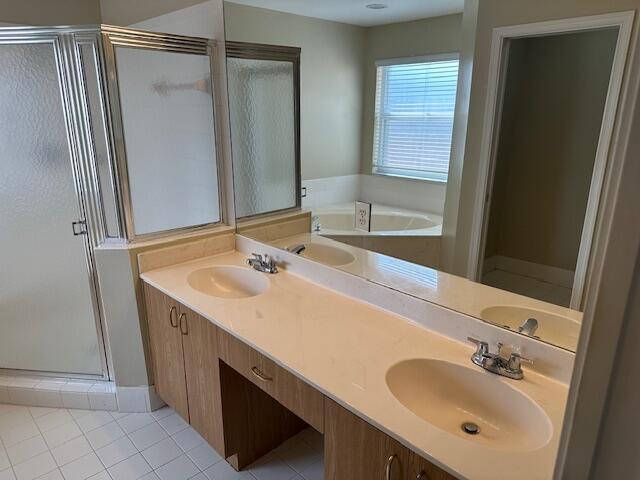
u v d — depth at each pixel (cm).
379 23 177
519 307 150
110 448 226
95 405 255
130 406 253
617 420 49
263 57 222
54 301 255
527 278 148
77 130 217
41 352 266
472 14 150
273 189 237
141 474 210
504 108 147
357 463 131
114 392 252
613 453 50
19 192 239
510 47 143
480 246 159
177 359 220
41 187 237
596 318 48
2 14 273
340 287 207
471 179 159
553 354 138
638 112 43
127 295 232
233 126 249
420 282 178
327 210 212
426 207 175
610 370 48
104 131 216
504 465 105
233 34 232
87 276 246
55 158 230
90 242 236
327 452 141
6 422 244
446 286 170
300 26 204
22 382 260
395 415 123
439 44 161
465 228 163
